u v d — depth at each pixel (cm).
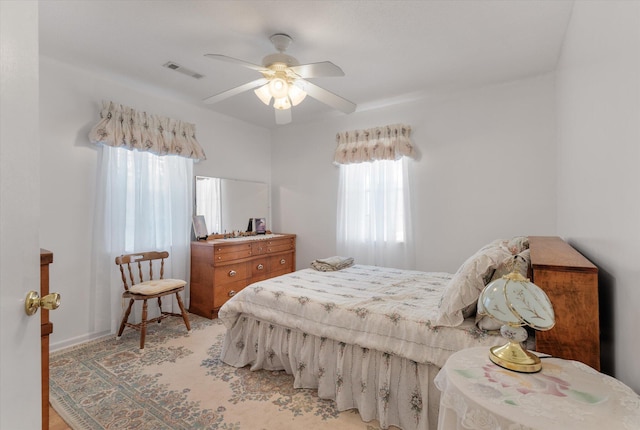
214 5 194
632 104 98
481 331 152
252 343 233
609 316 122
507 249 173
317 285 243
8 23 62
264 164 482
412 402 166
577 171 187
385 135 375
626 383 105
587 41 158
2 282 60
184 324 323
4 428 60
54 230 267
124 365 237
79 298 281
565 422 80
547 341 121
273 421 174
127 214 312
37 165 72
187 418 176
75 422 172
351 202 405
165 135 335
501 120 319
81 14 203
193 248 360
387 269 313
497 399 90
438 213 353
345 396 185
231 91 245
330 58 263
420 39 234
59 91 270
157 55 257
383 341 172
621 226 108
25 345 68
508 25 216
